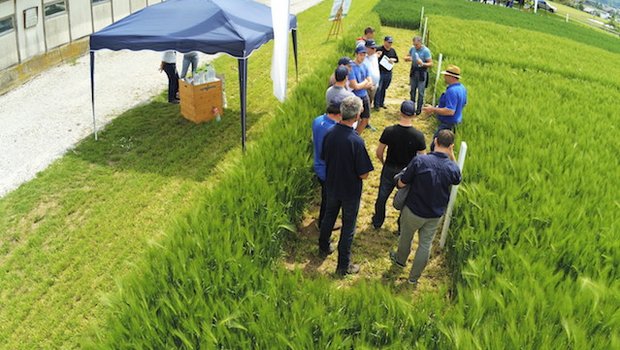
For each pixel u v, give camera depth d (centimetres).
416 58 1152
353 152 574
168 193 859
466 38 2108
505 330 436
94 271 667
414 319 457
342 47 1623
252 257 573
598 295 451
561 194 702
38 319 590
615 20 8219
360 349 408
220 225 581
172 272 501
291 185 708
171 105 1273
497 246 577
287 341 409
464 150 623
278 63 985
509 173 768
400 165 674
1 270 665
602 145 926
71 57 1728
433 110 820
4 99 1343
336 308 475
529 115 1063
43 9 1556
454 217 677
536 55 1936
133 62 1728
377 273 653
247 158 753
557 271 570
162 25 1029
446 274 655
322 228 655
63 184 880
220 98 1166
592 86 1539
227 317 430
